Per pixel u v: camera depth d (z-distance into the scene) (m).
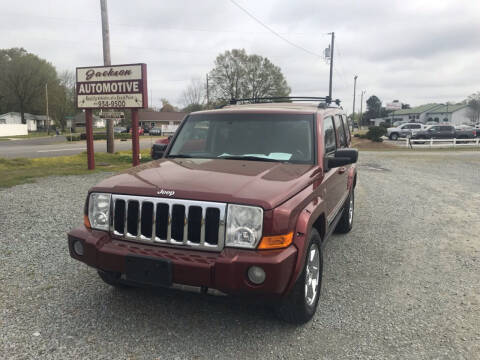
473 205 8.49
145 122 84.25
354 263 4.87
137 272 2.93
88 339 3.05
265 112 4.27
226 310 3.56
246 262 2.70
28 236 5.57
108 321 3.32
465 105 93.38
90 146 13.15
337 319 3.45
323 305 3.72
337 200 4.82
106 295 3.80
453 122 92.94
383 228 6.55
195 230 2.87
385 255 5.19
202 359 2.82
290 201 2.95
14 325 3.22
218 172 3.33
